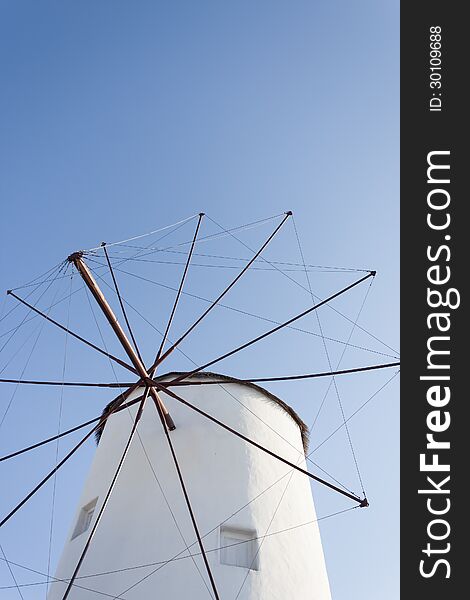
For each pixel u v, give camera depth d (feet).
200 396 51.98
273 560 42.93
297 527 46.32
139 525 43.80
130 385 43.60
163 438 48.75
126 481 47.01
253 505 45.27
